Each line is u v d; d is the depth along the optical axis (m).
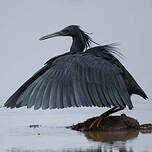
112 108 15.24
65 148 11.85
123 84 13.02
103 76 12.68
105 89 12.49
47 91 11.52
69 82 11.87
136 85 14.80
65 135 14.07
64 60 12.70
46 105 11.27
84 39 16.03
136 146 11.99
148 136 13.73
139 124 15.73
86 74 12.38
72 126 15.70
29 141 12.98
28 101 11.47
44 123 16.94
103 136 13.82
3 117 19.09
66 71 12.20
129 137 13.57
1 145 12.37
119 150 11.50
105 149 11.64
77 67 12.48
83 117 18.67
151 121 17.03
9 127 15.89
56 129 15.40
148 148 11.71
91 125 15.15
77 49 15.99
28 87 11.84
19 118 18.72
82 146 12.09
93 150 11.54
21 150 11.67
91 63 12.81
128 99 12.82
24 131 14.91
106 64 13.07
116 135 14.00
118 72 13.09
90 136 13.86
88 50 14.59
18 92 12.16
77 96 11.62
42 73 12.70
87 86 12.09
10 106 12.02
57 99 11.38
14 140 13.21
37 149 11.76
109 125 15.14
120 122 15.27
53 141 12.98
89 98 11.86
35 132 14.75
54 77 11.91
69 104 11.38
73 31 16.05
